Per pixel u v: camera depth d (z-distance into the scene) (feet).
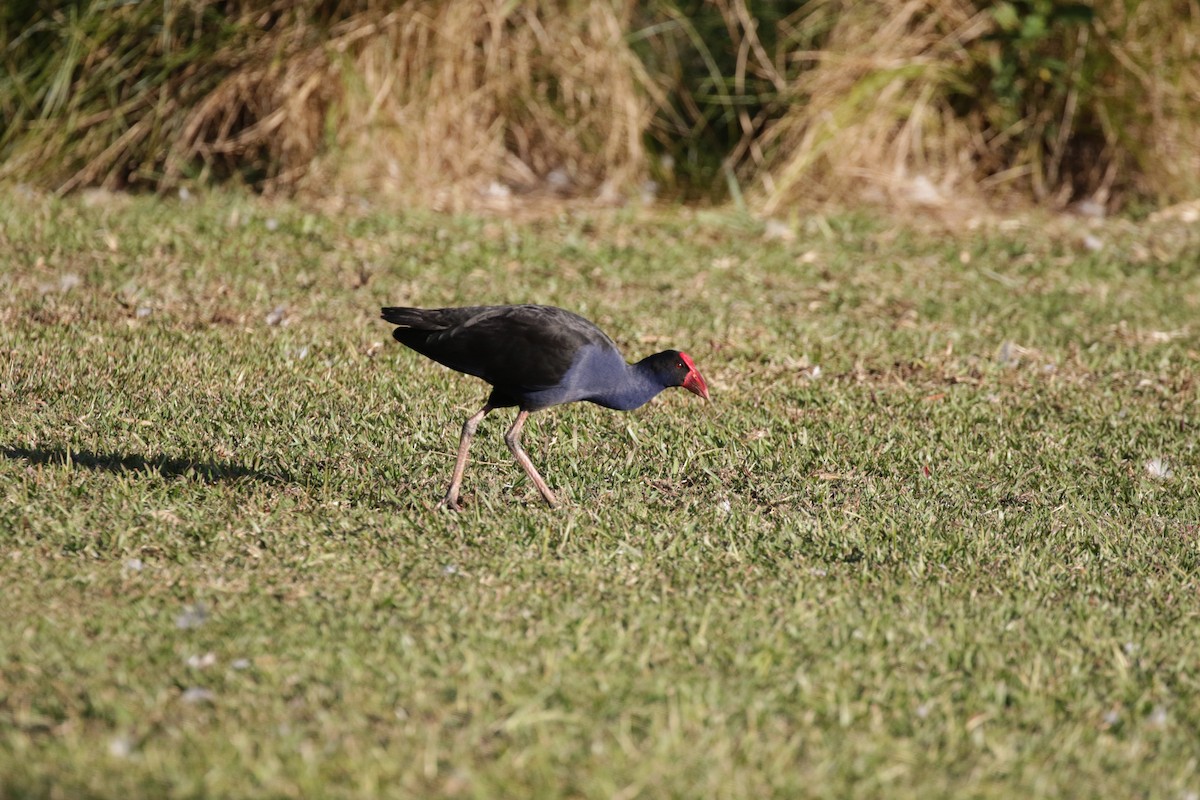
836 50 79.30
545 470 42.50
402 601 32.53
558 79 78.18
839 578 35.45
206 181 74.43
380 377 49.32
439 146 76.18
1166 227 76.74
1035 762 26.68
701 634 30.99
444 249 66.18
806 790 25.03
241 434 43.29
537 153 79.71
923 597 34.40
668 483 42.09
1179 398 52.11
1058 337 58.95
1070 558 37.73
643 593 33.71
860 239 72.54
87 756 24.61
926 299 63.77
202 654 29.19
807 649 31.01
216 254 63.05
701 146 82.33
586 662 29.55
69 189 73.36
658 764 25.38
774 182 77.66
